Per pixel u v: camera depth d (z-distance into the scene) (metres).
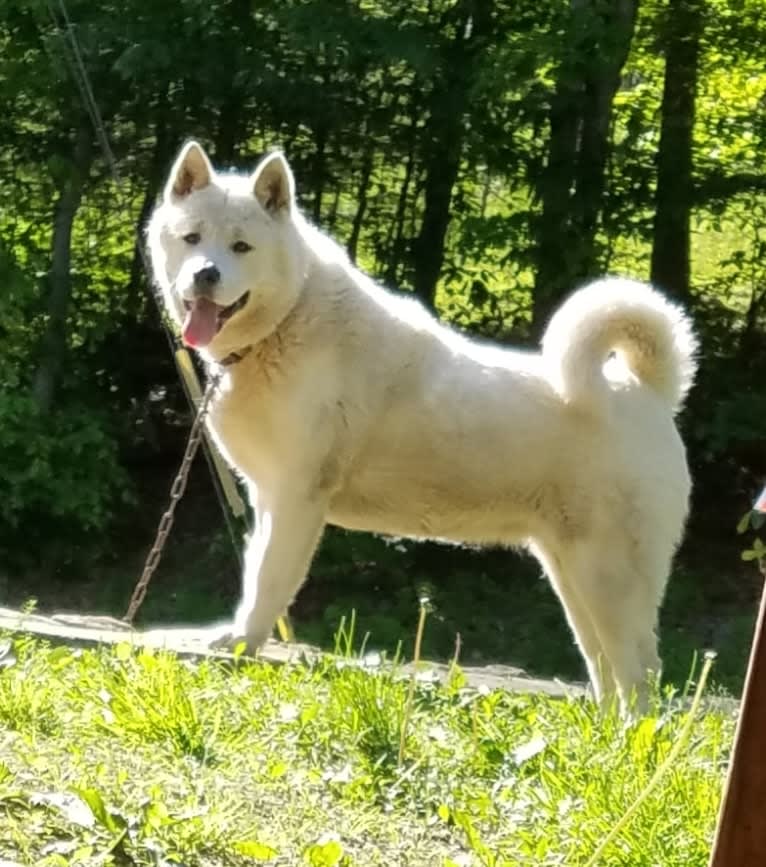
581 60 7.57
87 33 7.43
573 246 7.96
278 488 4.32
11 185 8.37
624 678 4.35
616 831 3.15
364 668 3.95
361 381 4.32
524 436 4.36
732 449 8.34
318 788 3.47
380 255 8.59
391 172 8.62
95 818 3.18
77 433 7.75
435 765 3.58
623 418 4.38
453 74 7.88
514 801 3.47
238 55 7.48
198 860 3.18
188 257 4.29
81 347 8.48
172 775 3.44
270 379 4.29
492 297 8.46
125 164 8.25
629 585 4.37
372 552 7.47
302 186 8.35
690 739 3.67
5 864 3.09
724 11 8.42
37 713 3.60
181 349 4.72
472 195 8.70
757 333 8.59
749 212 8.71
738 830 2.63
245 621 4.30
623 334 4.38
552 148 8.09
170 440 8.55
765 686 2.61
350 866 3.21
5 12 7.70
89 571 7.78
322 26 7.29
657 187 8.28
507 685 4.54
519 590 7.48
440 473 4.36
